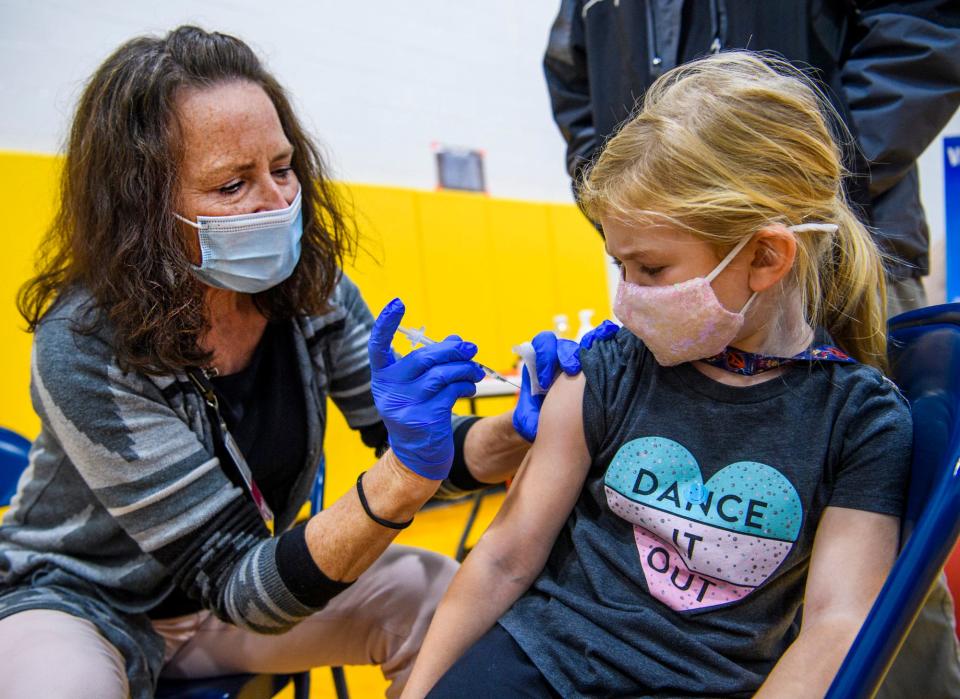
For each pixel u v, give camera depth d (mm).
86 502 894
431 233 3711
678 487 691
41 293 969
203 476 871
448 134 4156
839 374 678
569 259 4414
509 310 4000
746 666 659
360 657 1048
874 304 754
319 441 1069
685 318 654
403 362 763
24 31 2787
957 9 1241
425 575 1049
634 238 660
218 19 3309
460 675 665
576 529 753
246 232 875
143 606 909
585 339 820
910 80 1258
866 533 612
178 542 840
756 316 688
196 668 997
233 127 845
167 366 864
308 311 1040
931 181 3045
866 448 638
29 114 2773
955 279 1403
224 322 978
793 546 654
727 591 669
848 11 1360
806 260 688
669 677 632
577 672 646
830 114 1038
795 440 665
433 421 743
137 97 836
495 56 4410
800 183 660
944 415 572
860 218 1132
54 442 887
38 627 788
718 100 658
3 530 930
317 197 1073
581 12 1774
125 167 842
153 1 3092
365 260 3396
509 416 942
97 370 843
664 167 639
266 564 814
